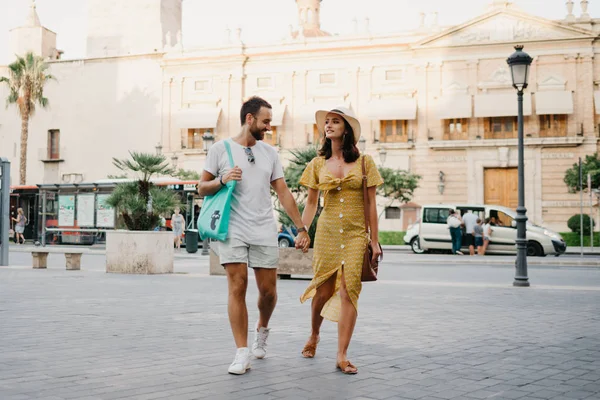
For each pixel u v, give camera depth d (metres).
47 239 30.94
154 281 12.16
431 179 41.03
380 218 41.12
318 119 4.99
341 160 4.85
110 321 6.83
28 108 43.44
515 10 39.22
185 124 45.06
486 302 9.03
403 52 41.56
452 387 4.05
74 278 12.68
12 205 34.47
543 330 6.46
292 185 20.77
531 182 39.28
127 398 3.67
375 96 42.06
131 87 47.69
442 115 40.25
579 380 4.27
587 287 11.45
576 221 35.66
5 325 6.48
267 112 4.79
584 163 36.97
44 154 49.97
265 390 3.91
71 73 49.50
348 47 42.28
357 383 4.13
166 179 29.33
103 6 52.28
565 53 38.56
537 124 39.22
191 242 24.88
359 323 6.90
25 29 52.47
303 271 12.83
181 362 4.73
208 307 8.14
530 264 20.20
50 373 4.32
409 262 20.36
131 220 14.37
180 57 45.84
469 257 22.20
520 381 4.23
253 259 4.75
